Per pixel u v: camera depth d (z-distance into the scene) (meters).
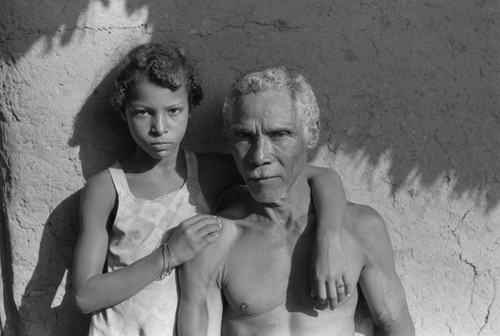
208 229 2.55
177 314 2.65
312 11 2.80
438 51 2.86
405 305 2.73
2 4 2.65
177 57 2.53
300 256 2.59
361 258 2.62
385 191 2.92
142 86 2.46
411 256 2.96
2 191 2.83
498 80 2.89
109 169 2.68
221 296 2.65
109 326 2.65
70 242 2.83
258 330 2.61
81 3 2.68
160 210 2.65
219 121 2.83
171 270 2.61
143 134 2.52
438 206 2.94
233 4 2.77
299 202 2.59
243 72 2.77
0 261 2.92
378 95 2.86
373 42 2.83
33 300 2.85
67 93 2.73
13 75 2.69
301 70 2.82
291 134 2.41
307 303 2.59
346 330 2.63
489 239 2.97
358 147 2.88
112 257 2.67
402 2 2.82
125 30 2.73
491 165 2.93
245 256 2.60
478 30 2.86
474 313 3.00
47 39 2.68
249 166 2.43
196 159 2.74
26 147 2.76
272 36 2.79
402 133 2.88
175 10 2.75
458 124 2.90
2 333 2.95
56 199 2.80
